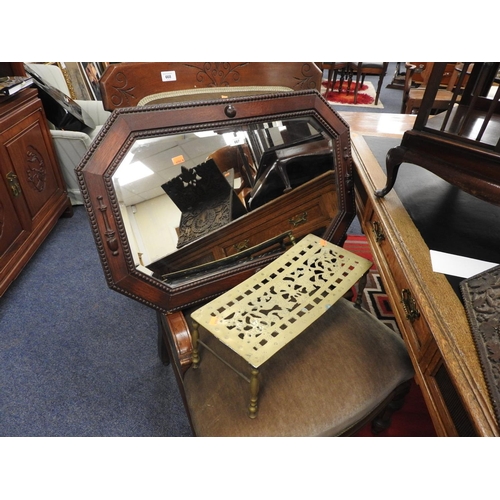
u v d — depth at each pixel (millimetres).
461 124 856
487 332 589
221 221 966
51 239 1935
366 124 1620
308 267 975
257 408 781
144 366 1310
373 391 832
